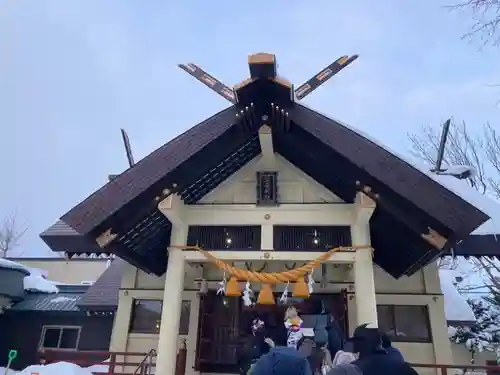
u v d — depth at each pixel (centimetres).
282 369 244
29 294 1302
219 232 634
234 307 783
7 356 1161
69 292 1321
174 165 561
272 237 617
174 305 584
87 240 625
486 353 1028
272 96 558
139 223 622
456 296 934
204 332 770
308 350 414
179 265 604
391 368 265
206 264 791
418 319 783
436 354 746
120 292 881
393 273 794
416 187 516
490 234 711
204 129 570
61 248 803
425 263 665
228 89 586
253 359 436
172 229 630
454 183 790
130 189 558
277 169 668
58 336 1166
